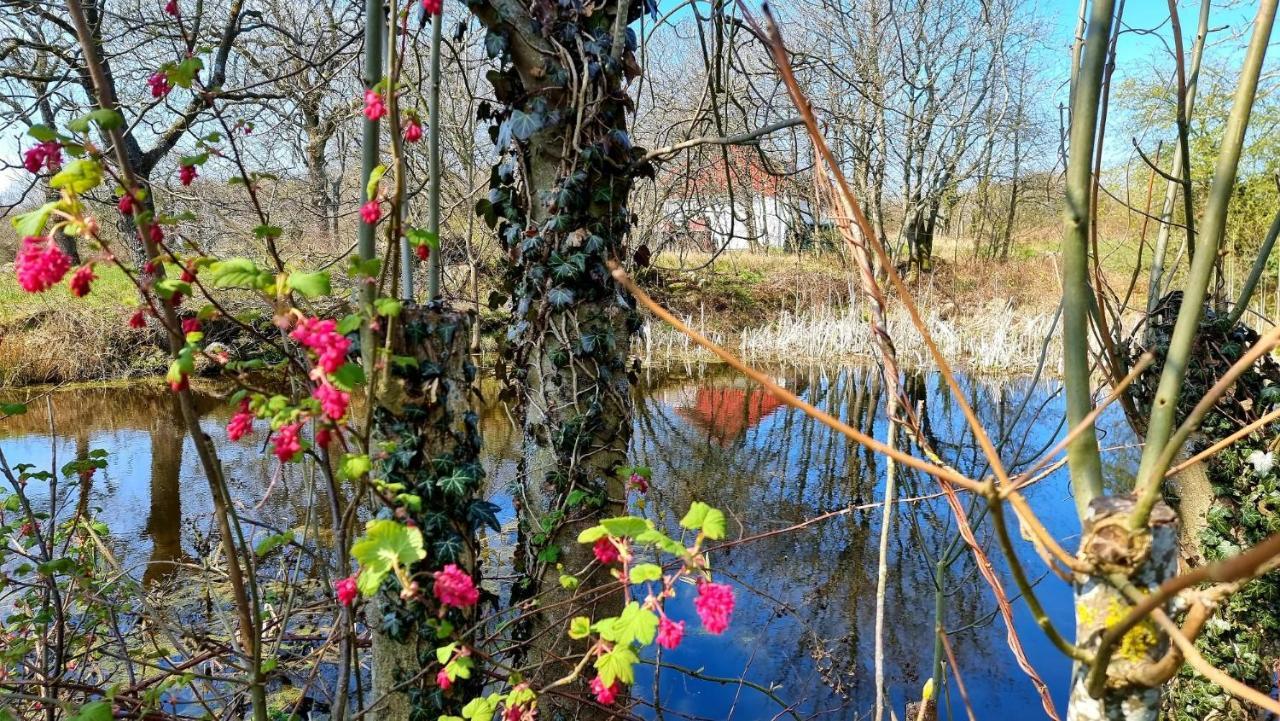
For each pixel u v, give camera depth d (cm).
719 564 541
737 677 405
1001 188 1788
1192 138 831
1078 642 94
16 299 1052
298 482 669
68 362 1025
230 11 588
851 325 1335
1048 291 1492
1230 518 235
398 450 201
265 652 293
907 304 93
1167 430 93
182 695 330
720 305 1553
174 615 389
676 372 1305
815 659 423
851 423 966
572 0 272
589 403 289
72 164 130
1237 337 233
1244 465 229
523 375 301
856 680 403
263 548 208
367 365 165
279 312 144
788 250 1792
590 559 287
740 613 473
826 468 775
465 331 215
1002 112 1119
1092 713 92
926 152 1319
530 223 292
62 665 251
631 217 316
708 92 367
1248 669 231
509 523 577
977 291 1541
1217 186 93
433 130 222
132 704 204
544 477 295
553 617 283
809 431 933
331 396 138
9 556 371
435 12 169
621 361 300
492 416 935
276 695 331
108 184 216
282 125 581
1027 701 385
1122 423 718
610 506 295
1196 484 247
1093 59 97
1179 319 95
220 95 277
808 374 1262
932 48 1127
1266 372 232
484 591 231
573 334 286
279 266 163
